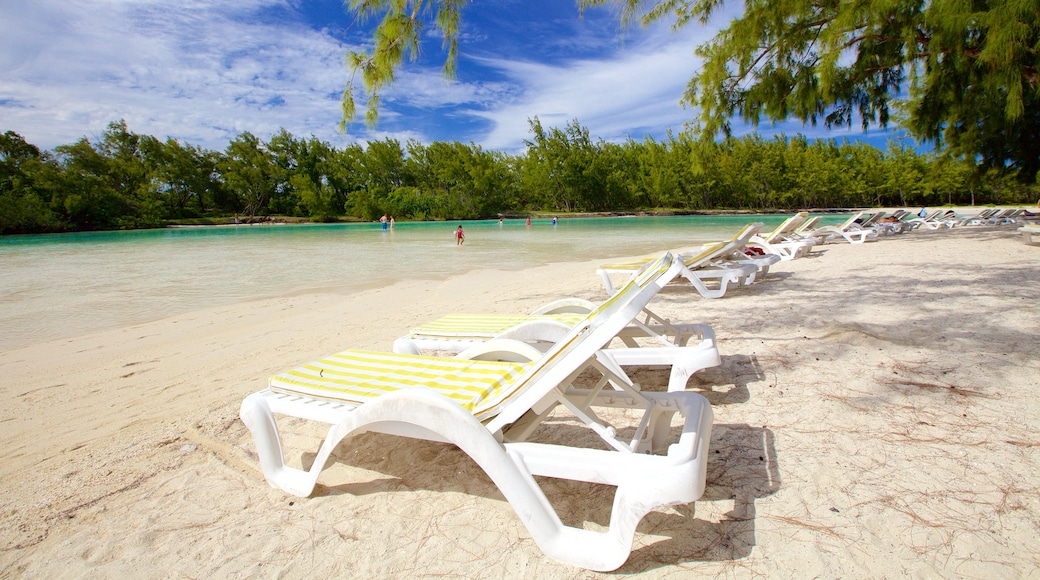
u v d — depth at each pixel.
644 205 66.81
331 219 60.06
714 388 3.30
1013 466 2.19
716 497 2.12
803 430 2.65
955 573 1.63
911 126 13.60
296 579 1.77
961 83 10.88
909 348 3.77
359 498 2.29
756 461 2.37
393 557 1.86
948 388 3.03
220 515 2.19
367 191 61.91
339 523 2.10
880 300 5.44
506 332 3.34
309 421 3.22
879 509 1.96
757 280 7.46
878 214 15.93
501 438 1.92
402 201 58.84
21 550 1.99
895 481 2.14
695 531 1.91
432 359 2.71
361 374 2.51
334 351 4.88
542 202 66.81
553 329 3.35
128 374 4.48
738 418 2.84
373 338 5.31
